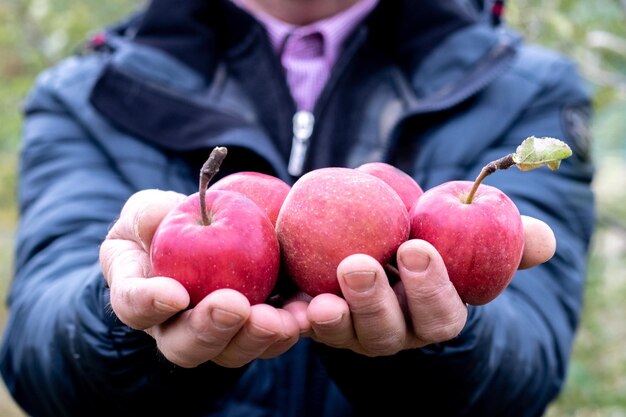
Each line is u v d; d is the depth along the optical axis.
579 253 1.90
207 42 2.05
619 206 3.51
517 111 1.98
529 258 1.20
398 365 1.38
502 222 1.12
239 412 1.71
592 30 3.01
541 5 2.94
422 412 1.47
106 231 1.87
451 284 1.09
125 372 1.39
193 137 1.92
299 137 1.98
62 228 1.87
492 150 1.95
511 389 1.57
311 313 1.06
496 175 1.93
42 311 1.63
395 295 1.11
